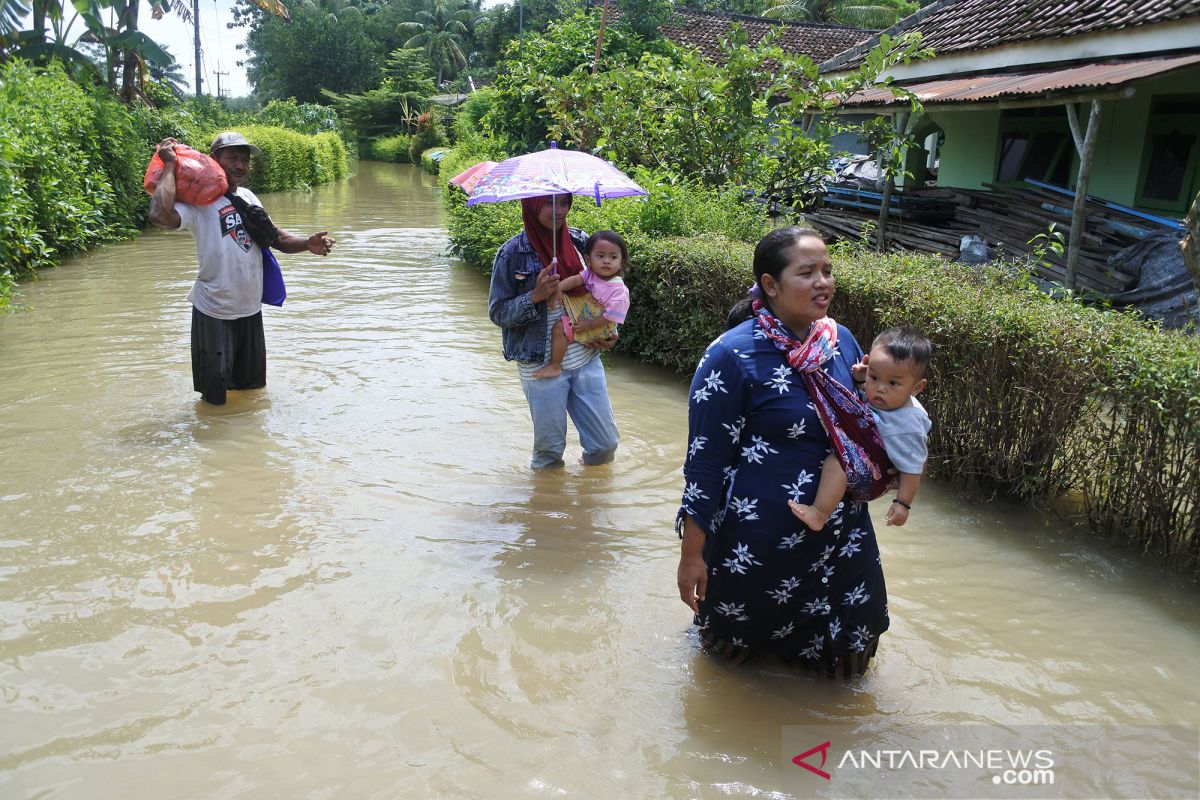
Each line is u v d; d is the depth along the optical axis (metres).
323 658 3.63
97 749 3.06
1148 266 8.86
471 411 6.88
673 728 3.24
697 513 3.21
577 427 5.72
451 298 11.62
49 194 13.15
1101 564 4.59
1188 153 9.90
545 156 5.18
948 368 5.45
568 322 5.31
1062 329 4.84
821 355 3.15
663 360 8.25
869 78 10.91
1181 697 3.48
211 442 6.07
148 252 14.95
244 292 6.78
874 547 3.40
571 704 3.37
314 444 6.09
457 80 69.44
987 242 10.73
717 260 7.28
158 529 4.75
